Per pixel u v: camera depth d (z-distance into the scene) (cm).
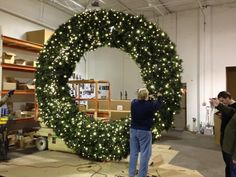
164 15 907
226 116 299
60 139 514
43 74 496
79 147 457
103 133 436
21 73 657
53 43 488
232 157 261
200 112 836
